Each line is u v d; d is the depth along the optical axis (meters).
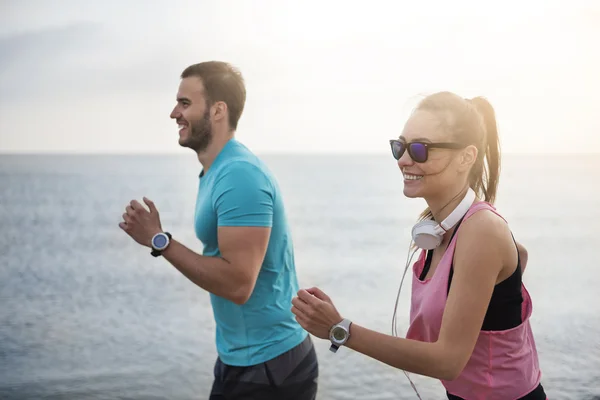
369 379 7.07
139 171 93.19
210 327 10.02
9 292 13.47
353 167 100.12
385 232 26.52
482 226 1.57
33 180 69.44
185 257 2.34
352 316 10.75
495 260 1.55
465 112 1.67
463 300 1.54
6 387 7.04
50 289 13.76
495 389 1.66
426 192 1.71
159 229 2.36
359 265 17.52
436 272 1.67
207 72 2.56
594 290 12.64
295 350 2.56
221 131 2.57
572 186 48.75
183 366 7.89
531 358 1.73
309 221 31.17
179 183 65.69
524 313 1.73
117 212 36.50
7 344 9.05
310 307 1.61
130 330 9.89
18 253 20.19
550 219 28.83
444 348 1.54
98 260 18.20
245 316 2.49
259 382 2.49
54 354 8.51
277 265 2.51
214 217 2.45
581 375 7.13
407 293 12.91
